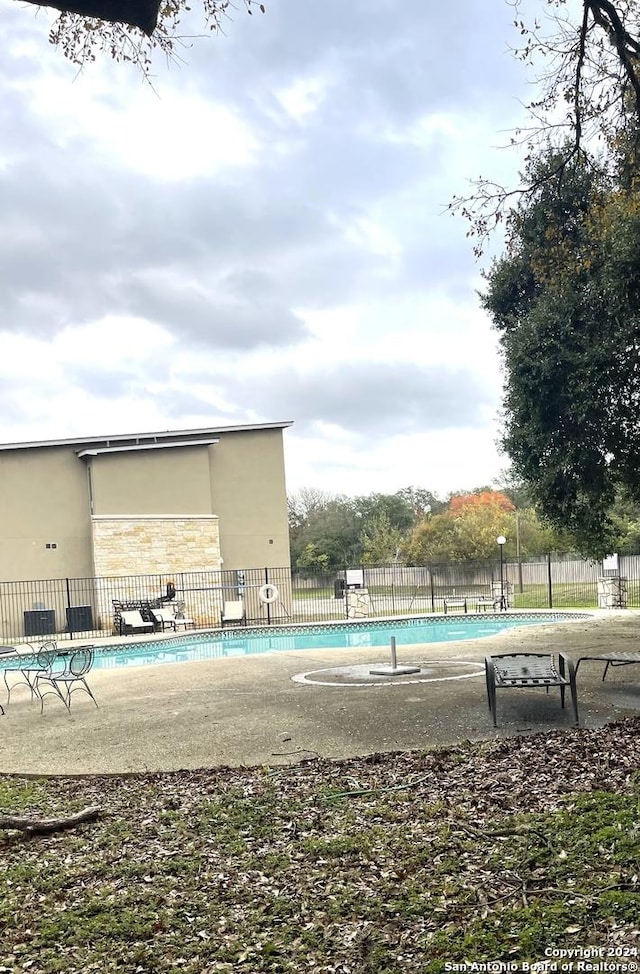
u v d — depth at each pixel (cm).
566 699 771
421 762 554
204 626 2230
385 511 5512
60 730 774
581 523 1305
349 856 377
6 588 2144
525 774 497
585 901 301
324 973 270
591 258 866
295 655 1338
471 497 4734
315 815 446
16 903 349
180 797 506
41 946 307
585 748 552
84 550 2255
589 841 362
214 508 2475
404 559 4391
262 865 375
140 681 1103
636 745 551
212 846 408
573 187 791
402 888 332
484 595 2552
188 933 309
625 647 1143
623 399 1126
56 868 391
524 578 2986
